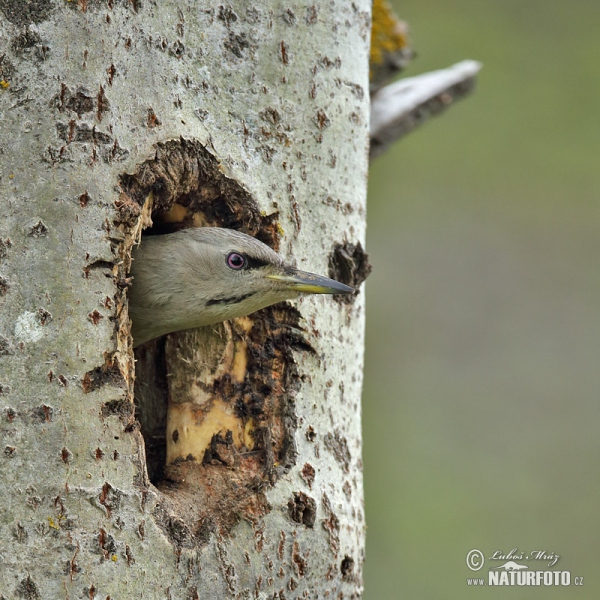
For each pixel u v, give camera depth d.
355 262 9.80
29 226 7.82
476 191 19.95
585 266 19.50
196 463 8.93
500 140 20.05
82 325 7.86
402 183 20.02
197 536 8.28
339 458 9.28
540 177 19.89
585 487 17.50
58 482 7.66
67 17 8.02
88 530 7.70
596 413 18.28
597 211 19.64
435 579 16.55
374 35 14.24
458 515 17.23
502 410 18.61
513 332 19.17
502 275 19.41
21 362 7.71
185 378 9.18
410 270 19.62
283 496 8.71
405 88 14.70
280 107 9.16
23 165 7.86
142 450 8.01
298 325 9.16
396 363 19.02
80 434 7.76
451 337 19.22
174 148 8.48
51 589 7.56
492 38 20.42
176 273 9.24
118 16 8.20
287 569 8.62
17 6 7.97
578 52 20.33
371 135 14.23
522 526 17.09
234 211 9.05
